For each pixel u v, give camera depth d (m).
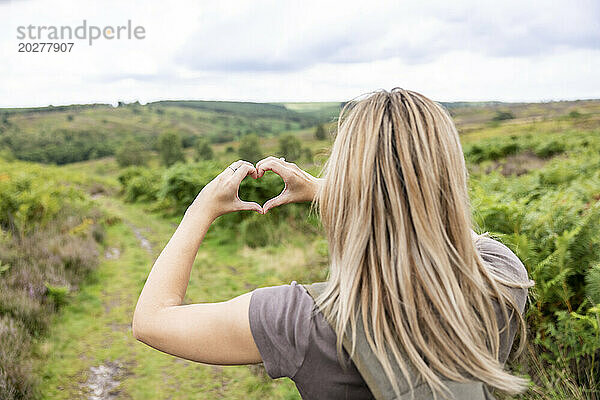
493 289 0.84
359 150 0.81
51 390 4.37
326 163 0.88
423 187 0.77
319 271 7.27
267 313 0.79
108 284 7.41
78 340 5.36
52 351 4.99
